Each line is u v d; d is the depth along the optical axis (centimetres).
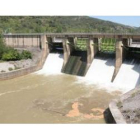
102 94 3969
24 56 5844
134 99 3056
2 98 3903
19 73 5275
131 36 4450
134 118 2603
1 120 3053
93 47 5266
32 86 4550
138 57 4694
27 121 3006
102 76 4859
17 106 3541
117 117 2639
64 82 4775
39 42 6347
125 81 4450
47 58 6209
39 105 3559
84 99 3762
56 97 3891
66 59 5759
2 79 4978
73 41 5912
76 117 3102
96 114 3181
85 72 5153
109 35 4784
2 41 6175
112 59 5100
